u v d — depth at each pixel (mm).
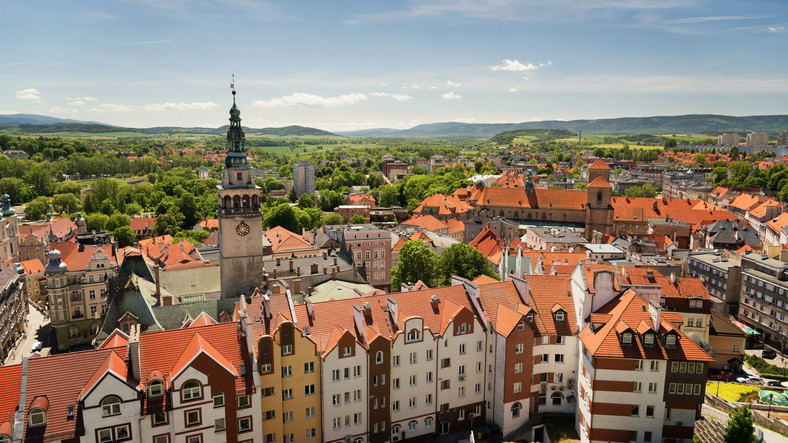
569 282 91812
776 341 134000
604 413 77125
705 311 113438
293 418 74688
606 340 77188
